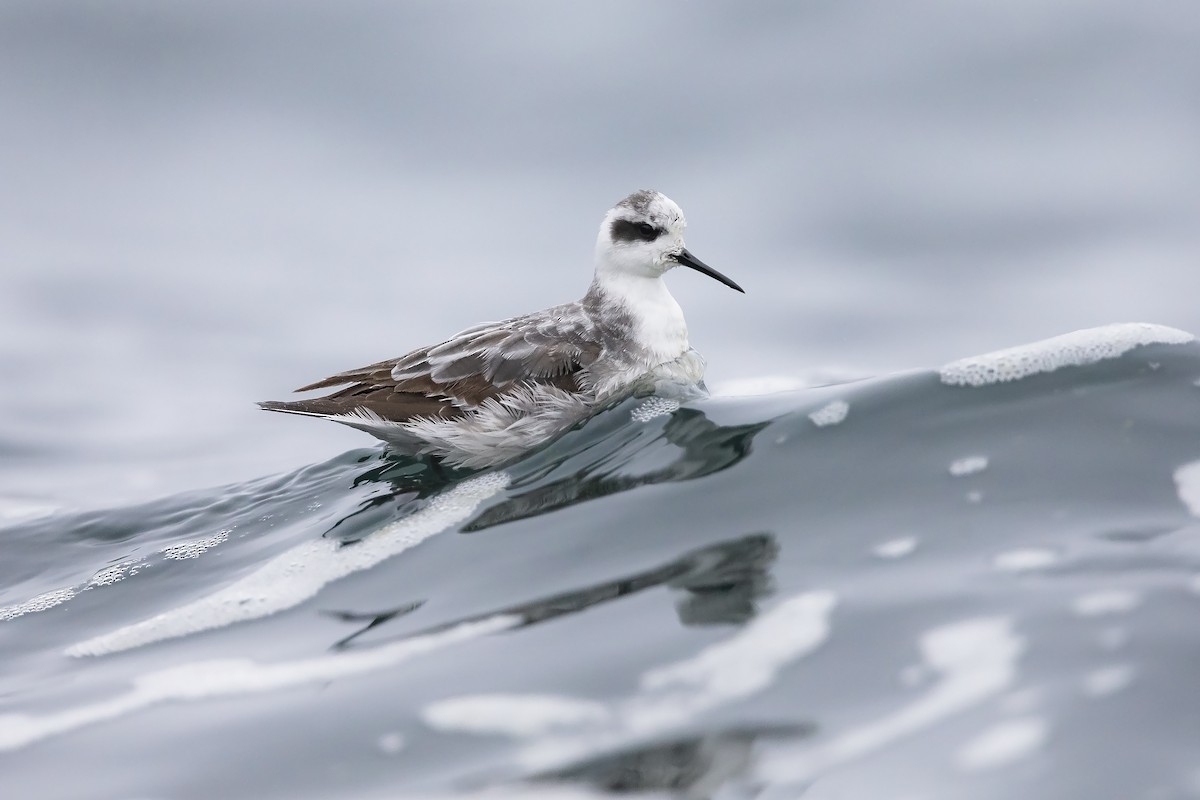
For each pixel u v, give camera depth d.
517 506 9.80
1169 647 5.89
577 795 5.65
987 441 8.78
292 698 7.12
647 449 10.37
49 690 8.02
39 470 15.09
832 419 9.68
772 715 6.02
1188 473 7.92
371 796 5.92
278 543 10.56
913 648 6.34
